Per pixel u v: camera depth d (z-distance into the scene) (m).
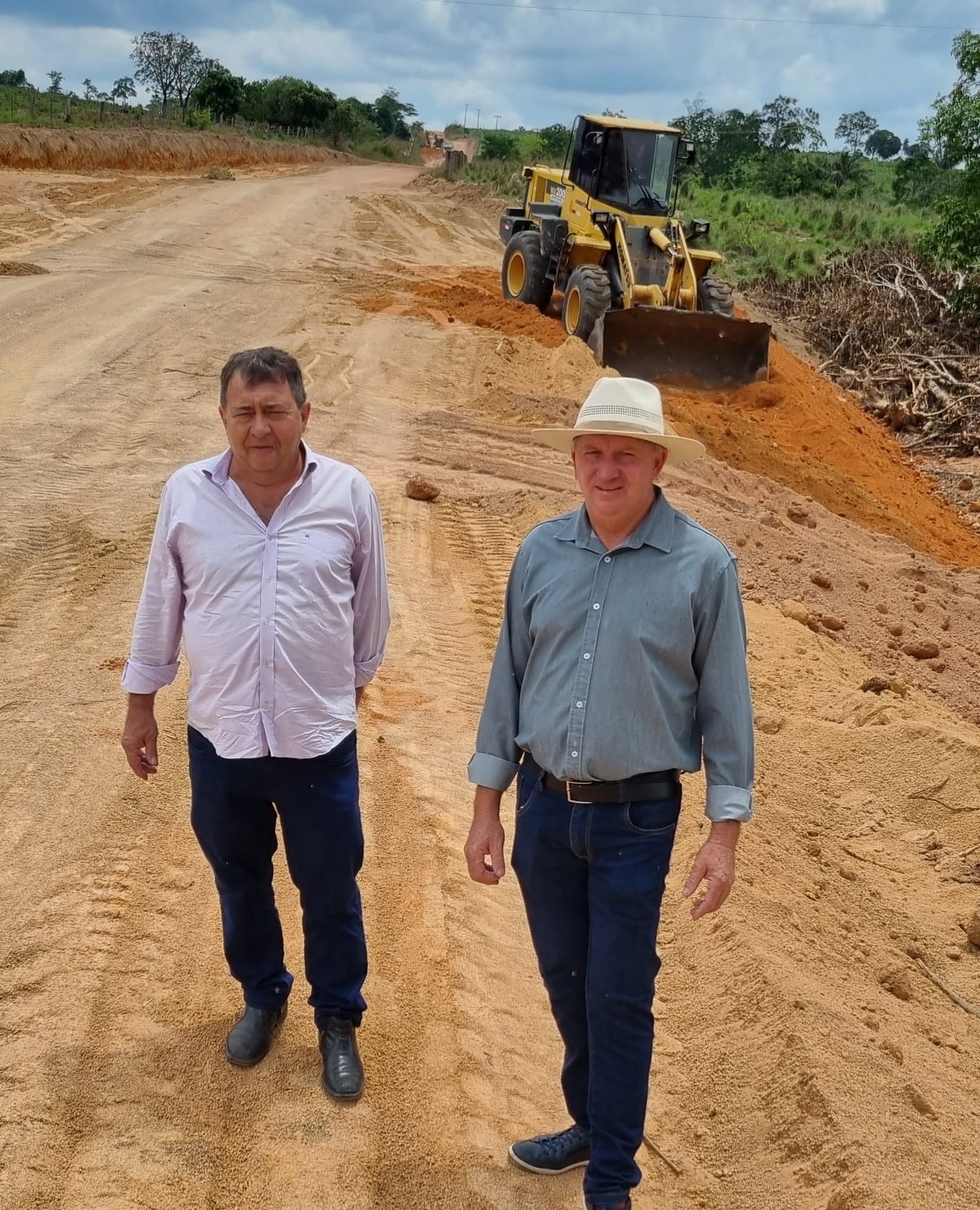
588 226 17.17
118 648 6.14
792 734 6.47
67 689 5.61
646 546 2.84
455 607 7.38
